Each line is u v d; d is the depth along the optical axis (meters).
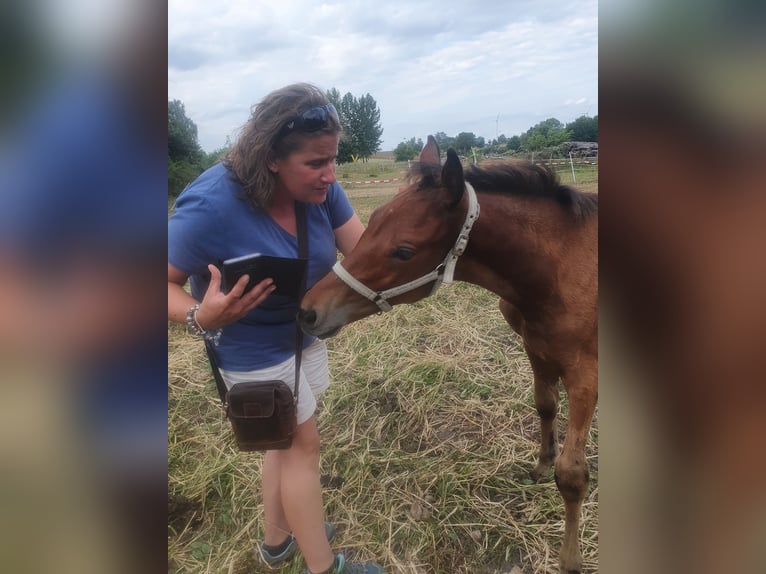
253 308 1.48
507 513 2.22
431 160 1.72
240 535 2.17
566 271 1.65
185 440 2.76
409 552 2.07
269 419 1.54
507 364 3.30
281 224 1.57
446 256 1.60
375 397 3.07
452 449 2.62
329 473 2.51
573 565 1.90
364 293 1.57
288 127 1.37
